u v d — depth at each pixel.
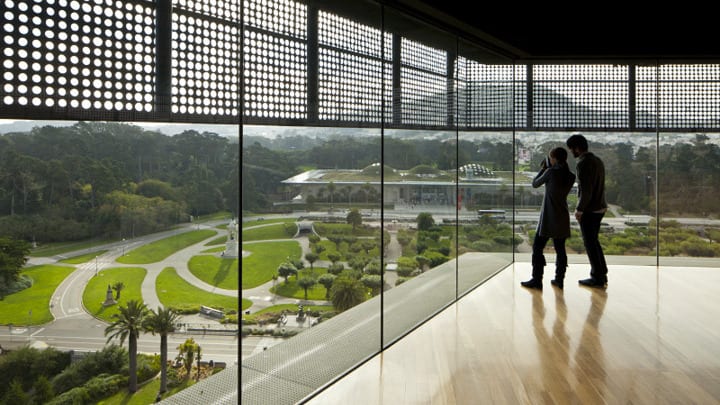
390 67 3.35
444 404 2.22
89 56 1.72
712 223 5.70
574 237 5.89
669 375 2.51
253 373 2.24
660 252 5.71
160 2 1.93
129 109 1.82
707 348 2.90
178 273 1.93
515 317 3.57
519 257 5.76
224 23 2.18
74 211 1.61
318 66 2.71
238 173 2.22
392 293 3.32
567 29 4.88
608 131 5.62
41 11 1.60
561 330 3.27
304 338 2.54
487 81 4.76
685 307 3.82
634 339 3.07
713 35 4.97
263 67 2.37
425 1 3.37
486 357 2.80
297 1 2.57
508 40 4.45
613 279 4.88
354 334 2.89
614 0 4.49
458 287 4.28
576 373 2.55
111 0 1.79
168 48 1.96
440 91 4.00
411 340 3.12
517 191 5.58
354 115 2.99
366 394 2.35
